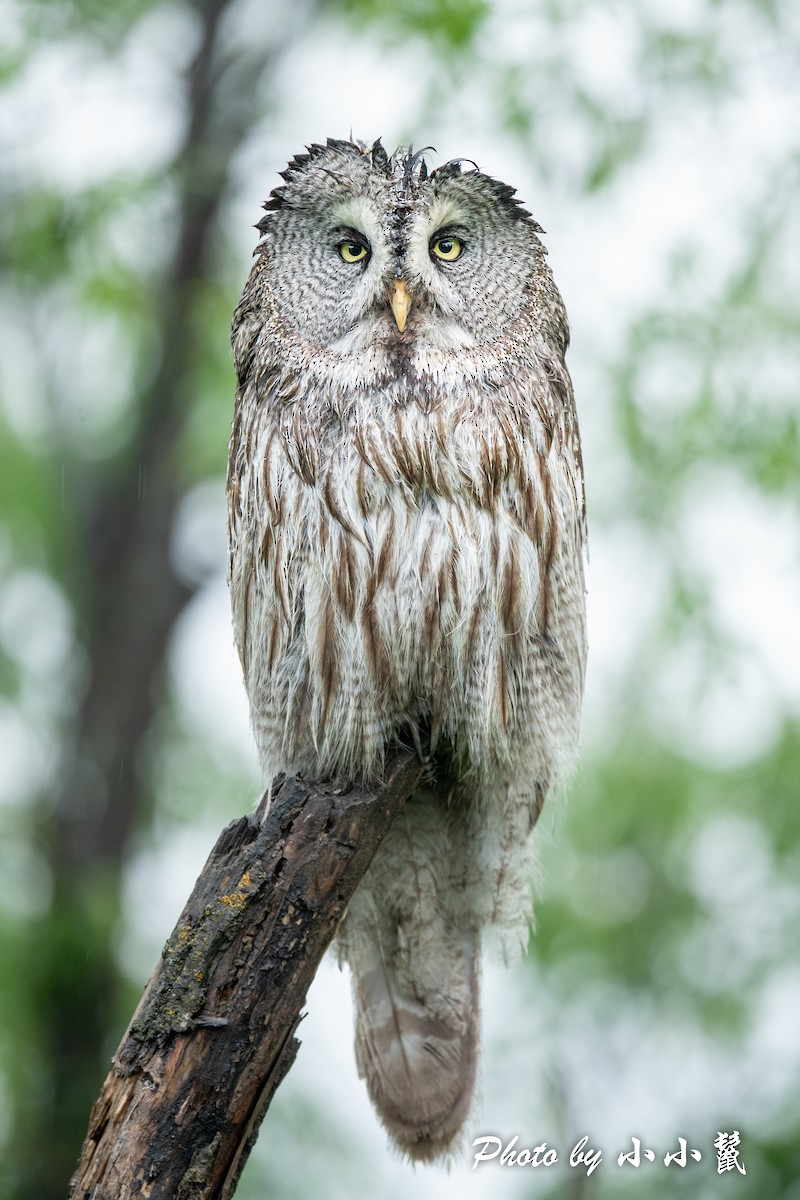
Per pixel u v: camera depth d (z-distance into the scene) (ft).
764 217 43.37
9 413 53.88
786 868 47.70
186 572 54.54
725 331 43.88
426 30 43.42
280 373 27.14
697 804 47.44
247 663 27.86
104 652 52.06
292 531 26.25
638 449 44.83
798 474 44.21
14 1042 45.50
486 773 27.04
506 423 26.37
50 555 53.36
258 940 21.49
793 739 47.09
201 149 46.68
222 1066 20.98
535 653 26.61
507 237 28.02
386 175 27.40
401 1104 28.02
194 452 50.42
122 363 53.01
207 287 48.21
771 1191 43.06
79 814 49.80
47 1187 44.96
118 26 45.98
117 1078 20.94
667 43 43.29
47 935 45.06
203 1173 20.75
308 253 27.81
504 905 28.25
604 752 48.08
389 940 28.27
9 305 51.01
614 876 49.42
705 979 47.98
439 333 26.78
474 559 25.73
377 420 26.05
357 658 25.95
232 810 51.75
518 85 43.29
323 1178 45.78
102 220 44.80
